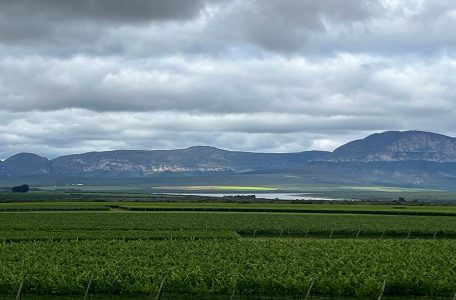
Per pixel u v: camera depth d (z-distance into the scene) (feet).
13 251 167.43
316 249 173.99
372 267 136.67
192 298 123.34
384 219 303.48
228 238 221.05
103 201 516.32
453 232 250.98
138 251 168.86
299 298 121.80
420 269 137.28
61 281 119.55
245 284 119.75
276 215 329.11
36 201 500.33
